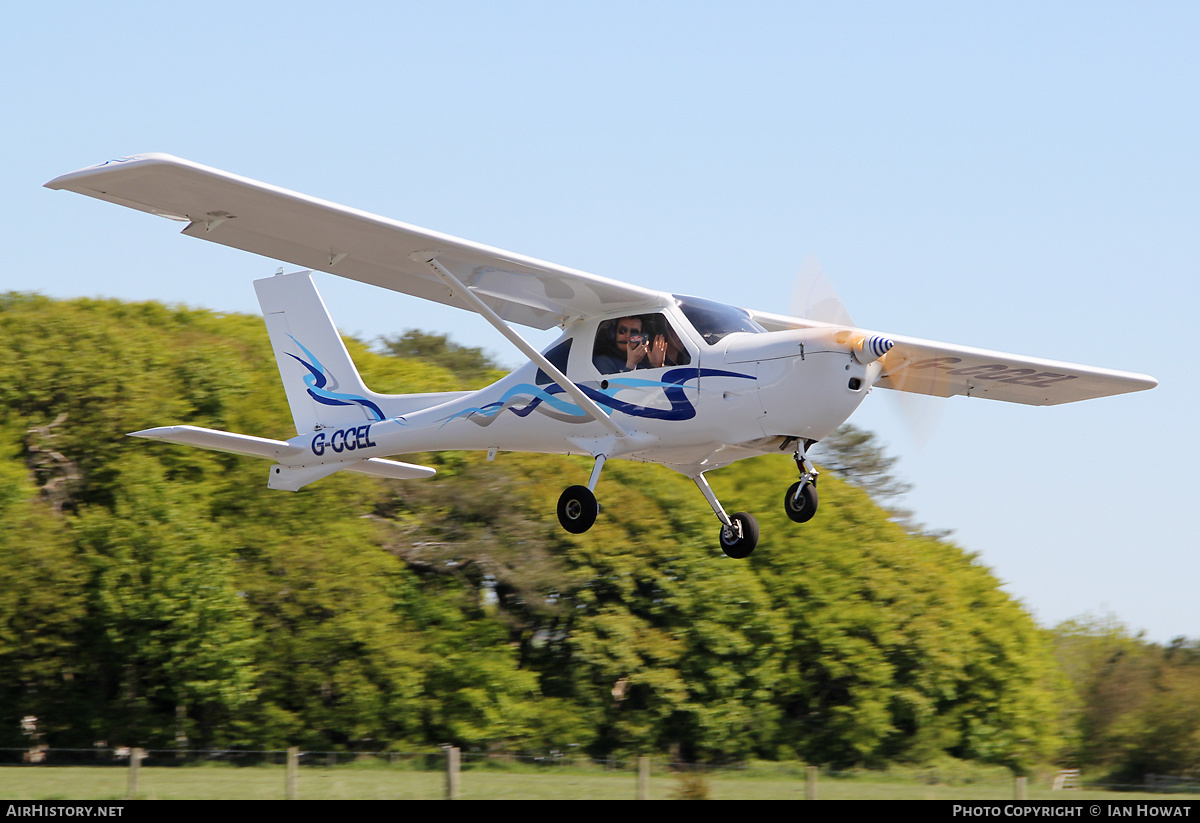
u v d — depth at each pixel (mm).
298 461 44219
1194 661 89938
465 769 52844
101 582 62438
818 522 77812
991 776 72438
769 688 72375
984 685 79250
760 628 71750
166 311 87375
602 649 69375
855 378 31797
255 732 63969
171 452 70188
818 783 47531
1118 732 83562
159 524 64562
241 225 32344
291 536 68062
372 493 74000
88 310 84188
